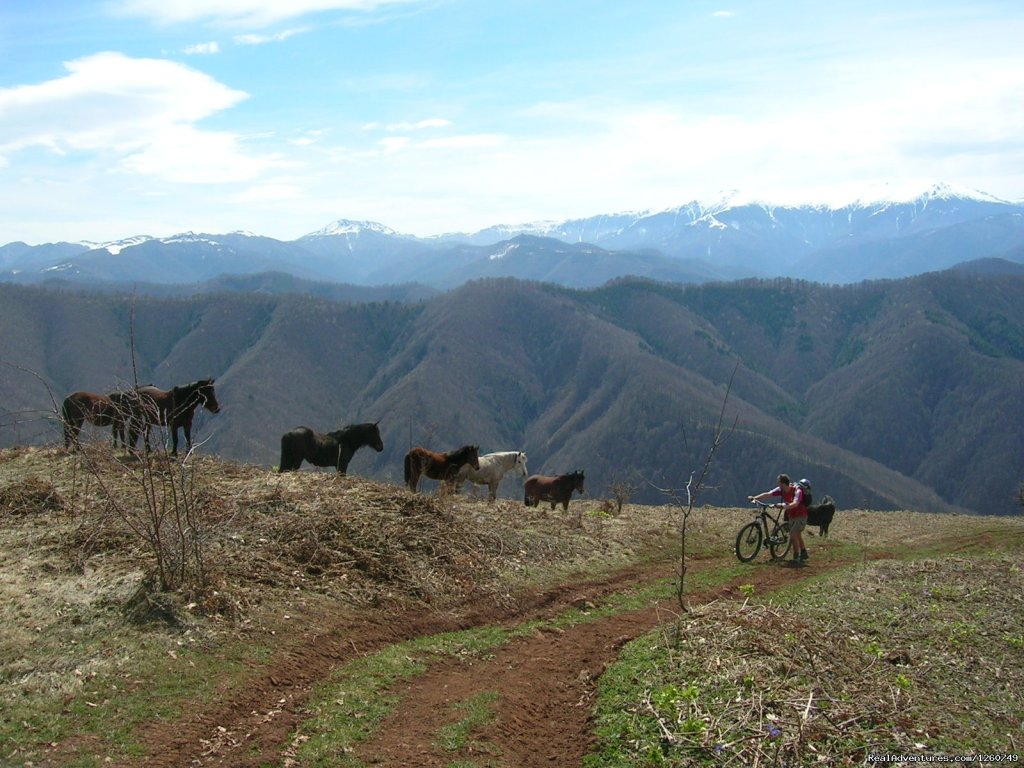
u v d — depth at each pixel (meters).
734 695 7.68
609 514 20.00
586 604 12.20
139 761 6.30
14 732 6.45
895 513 32.59
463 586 11.77
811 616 10.84
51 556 10.38
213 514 11.64
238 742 6.83
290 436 15.77
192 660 8.07
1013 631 10.52
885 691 8.00
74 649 7.95
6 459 15.84
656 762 6.66
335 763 6.60
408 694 8.27
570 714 8.10
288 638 9.02
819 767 6.48
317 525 11.96
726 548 17.81
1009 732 7.33
